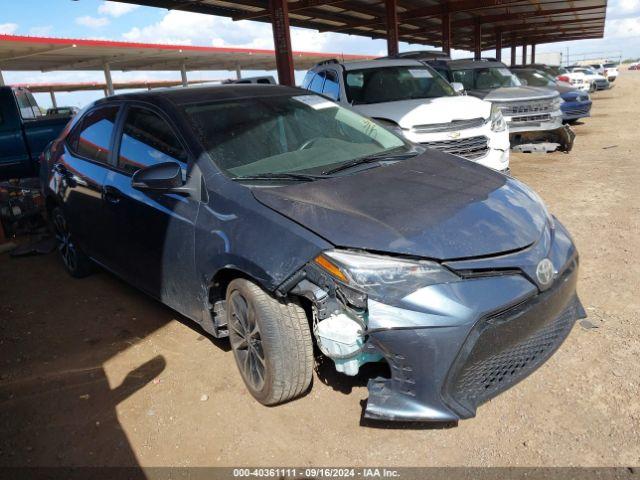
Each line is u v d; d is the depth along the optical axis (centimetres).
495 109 684
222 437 271
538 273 252
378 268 233
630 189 666
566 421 258
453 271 237
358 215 258
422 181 303
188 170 319
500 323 237
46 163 511
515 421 262
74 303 452
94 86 3378
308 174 310
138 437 278
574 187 699
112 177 385
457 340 229
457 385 235
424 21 2327
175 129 339
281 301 263
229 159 318
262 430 273
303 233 251
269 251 256
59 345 381
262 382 282
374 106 709
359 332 238
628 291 383
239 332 295
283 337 263
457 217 262
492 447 247
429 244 241
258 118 357
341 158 341
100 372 341
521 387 287
